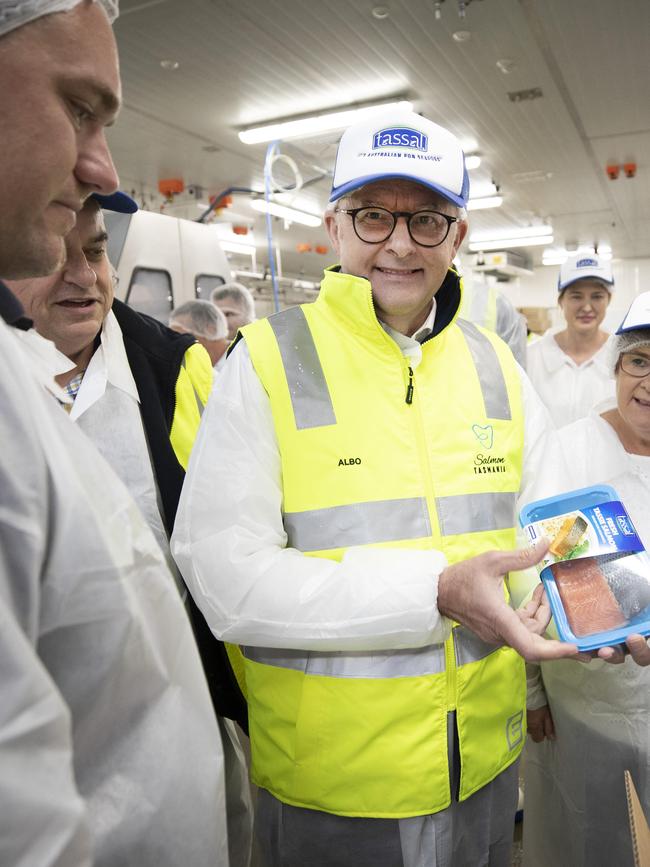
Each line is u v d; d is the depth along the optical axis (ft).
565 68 13.87
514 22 11.94
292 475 3.19
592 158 20.24
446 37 12.42
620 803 3.94
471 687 3.21
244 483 3.09
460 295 3.42
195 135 16.99
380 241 3.23
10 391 1.48
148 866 1.82
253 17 11.35
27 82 1.59
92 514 1.62
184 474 3.75
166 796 1.86
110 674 1.68
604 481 4.15
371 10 11.32
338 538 3.15
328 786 3.12
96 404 3.62
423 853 3.13
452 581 2.80
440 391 3.42
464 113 16.28
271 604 2.88
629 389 3.93
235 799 4.16
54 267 1.90
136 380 3.88
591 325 10.30
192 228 11.78
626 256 38.73
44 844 1.28
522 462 3.81
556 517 3.19
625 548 3.08
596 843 4.03
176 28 11.60
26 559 1.41
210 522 3.06
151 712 1.86
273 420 3.21
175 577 3.65
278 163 19.31
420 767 3.05
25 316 1.85
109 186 1.90
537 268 41.88
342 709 3.09
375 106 15.26
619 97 15.49
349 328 3.38
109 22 1.82
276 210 22.62
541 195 24.54
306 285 33.73
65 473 1.57
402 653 3.08
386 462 3.21
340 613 2.83
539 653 2.51
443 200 3.22
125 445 3.65
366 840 3.15
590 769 4.01
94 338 3.77
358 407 3.24
